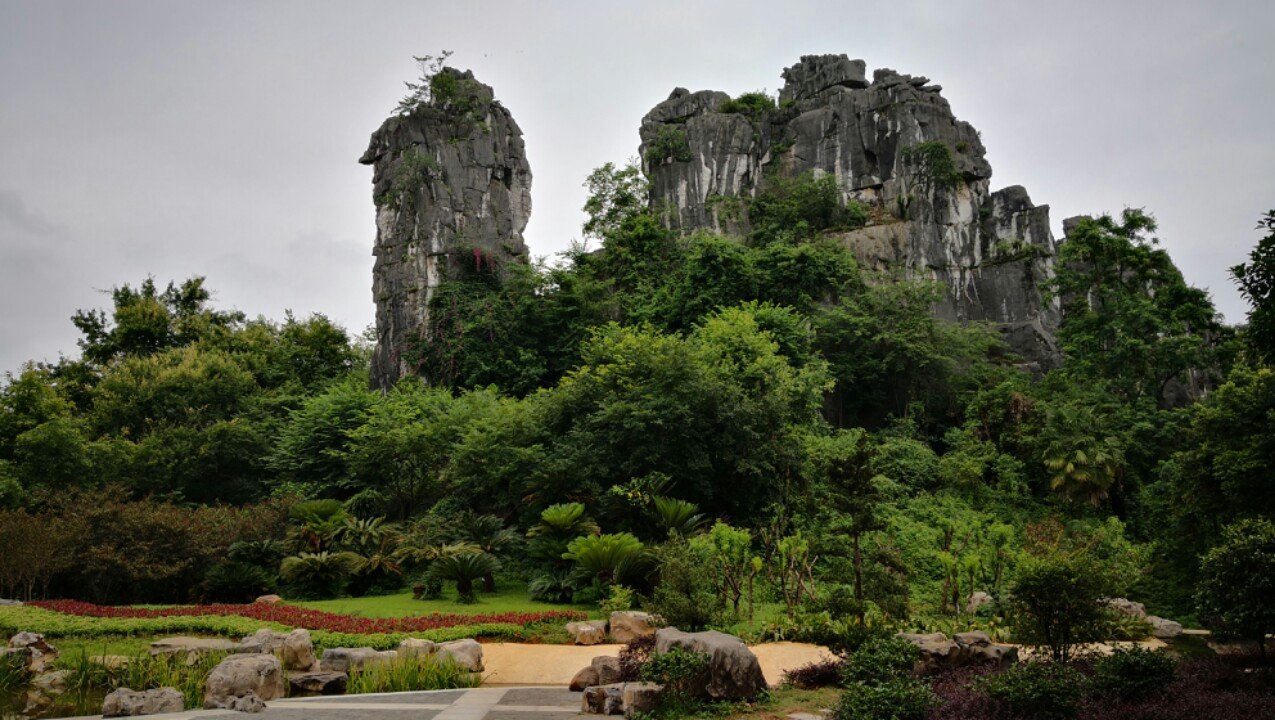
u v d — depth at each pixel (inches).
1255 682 447.8
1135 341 1497.3
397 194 2070.6
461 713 461.7
